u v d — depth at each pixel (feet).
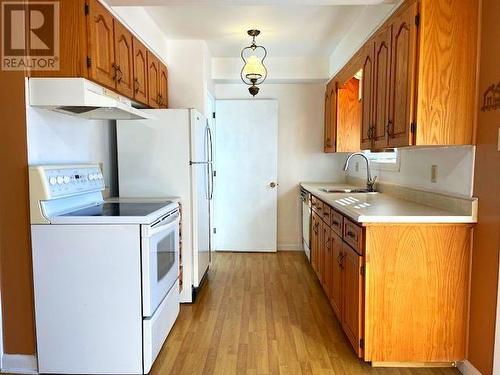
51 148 7.36
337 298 8.65
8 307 6.82
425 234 6.63
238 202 15.80
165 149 10.05
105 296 6.66
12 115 6.53
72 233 6.59
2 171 6.61
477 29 6.40
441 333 6.77
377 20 8.87
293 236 16.22
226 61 14.58
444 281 6.70
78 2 6.50
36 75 6.55
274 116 15.51
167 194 10.12
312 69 14.62
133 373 6.76
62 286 6.67
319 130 15.87
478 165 6.41
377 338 6.79
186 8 9.71
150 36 10.43
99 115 8.42
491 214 6.06
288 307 9.84
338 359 7.28
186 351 7.60
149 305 6.73
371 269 6.68
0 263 6.76
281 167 16.05
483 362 6.25
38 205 6.56
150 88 10.41
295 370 6.91
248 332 8.43
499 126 5.85
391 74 7.60
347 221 7.70
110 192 10.49
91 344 6.74
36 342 6.79
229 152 15.66
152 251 6.88
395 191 9.95
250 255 15.31
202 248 11.09
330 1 7.30
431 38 6.42
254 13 10.11
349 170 15.21
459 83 6.48
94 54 6.78
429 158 8.11
